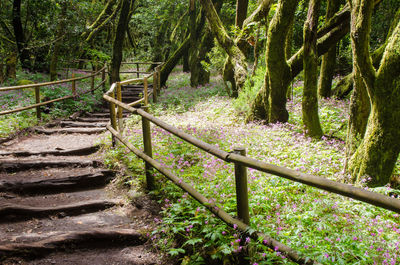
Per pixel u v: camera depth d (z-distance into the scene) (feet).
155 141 19.39
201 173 14.06
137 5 69.26
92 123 28.73
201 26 49.67
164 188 13.37
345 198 11.64
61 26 47.65
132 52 89.40
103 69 44.39
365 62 12.63
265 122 23.98
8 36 57.47
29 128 25.45
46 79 50.26
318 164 15.20
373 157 12.95
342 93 30.09
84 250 10.89
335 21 22.06
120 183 15.55
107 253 10.87
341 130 21.70
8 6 54.60
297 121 23.65
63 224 12.35
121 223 12.48
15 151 19.62
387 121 12.50
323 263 7.82
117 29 48.47
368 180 13.00
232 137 19.47
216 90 41.93
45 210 12.84
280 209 11.19
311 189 12.25
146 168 14.11
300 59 22.56
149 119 13.06
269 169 7.57
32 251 10.24
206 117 27.55
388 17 36.73
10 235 11.36
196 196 10.49
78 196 14.67
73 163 17.46
